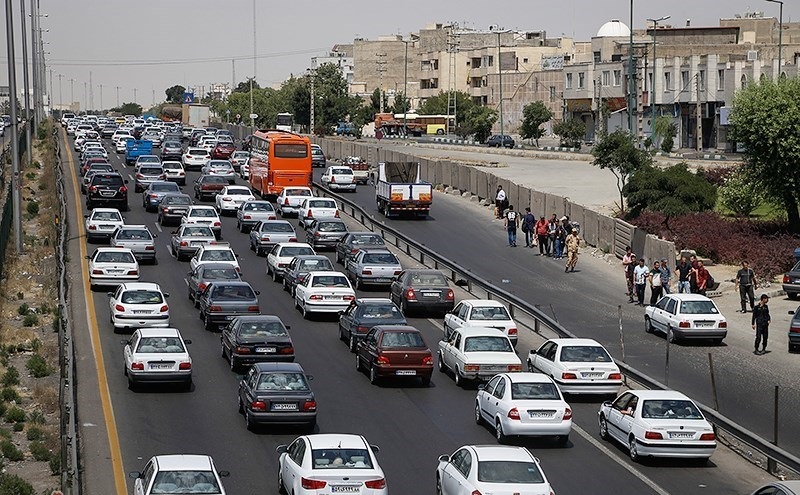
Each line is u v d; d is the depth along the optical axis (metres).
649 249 58.66
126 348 36.12
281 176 80.69
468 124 167.75
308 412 30.17
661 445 28.25
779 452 27.34
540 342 43.47
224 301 43.94
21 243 61.62
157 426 31.23
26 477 27.86
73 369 32.56
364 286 53.72
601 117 144.88
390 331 36.75
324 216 70.19
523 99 190.88
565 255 63.94
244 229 69.19
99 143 115.38
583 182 94.31
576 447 30.39
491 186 83.12
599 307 50.94
